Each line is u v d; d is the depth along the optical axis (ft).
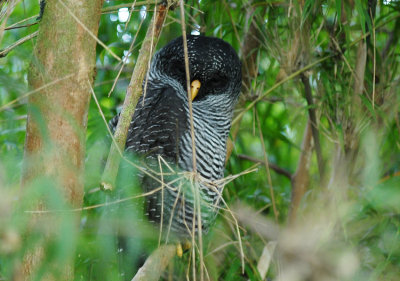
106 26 25.17
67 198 12.50
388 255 22.41
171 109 22.18
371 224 24.11
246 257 23.53
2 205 10.84
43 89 12.71
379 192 22.70
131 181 16.74
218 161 22.80
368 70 24.81
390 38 25.66
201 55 22.71
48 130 12.57
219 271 24.67
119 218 18.54
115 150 13.85
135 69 14.48
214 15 25.44
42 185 11.41
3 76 12.63
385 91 25.04
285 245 24.59
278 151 31.99
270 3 23.00
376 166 24.09
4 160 13.05
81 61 13.01
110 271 16.90
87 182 17.11
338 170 24.75
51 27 12.98
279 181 30.30
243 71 26.50
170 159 21.57
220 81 23.09
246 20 25.27
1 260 12.92
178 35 26.22
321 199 25.45
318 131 25.23
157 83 23.52
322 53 24.82
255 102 25.12
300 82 25.68
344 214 23.94
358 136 24.34
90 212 19.81
